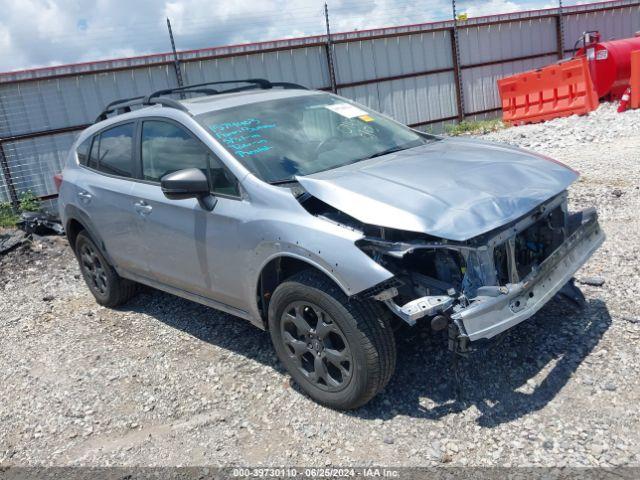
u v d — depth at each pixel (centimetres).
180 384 409
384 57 1655
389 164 376
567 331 392
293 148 404
